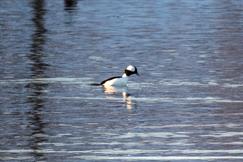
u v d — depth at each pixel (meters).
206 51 44.62
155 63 41.38
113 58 42.81
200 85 36.31
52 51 44.66
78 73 38.81
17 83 36.50
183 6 62.91
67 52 44.41
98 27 53.50
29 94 34.50
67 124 30.06
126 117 31.08
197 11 60.38
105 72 39.22
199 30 51.88
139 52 44.56
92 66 40.59
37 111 31.83
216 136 28.52
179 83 36.75
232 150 26.94
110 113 31.69
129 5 63.66
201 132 29.03
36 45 46.56
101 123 30.20
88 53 44.22
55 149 27.05
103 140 28.06
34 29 52.47
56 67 40.12
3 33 50.75
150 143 27.69
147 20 56.38
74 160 25.94
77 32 51.50
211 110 32.03
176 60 42.09
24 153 26.61
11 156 26.31
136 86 36.25
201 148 27.14
